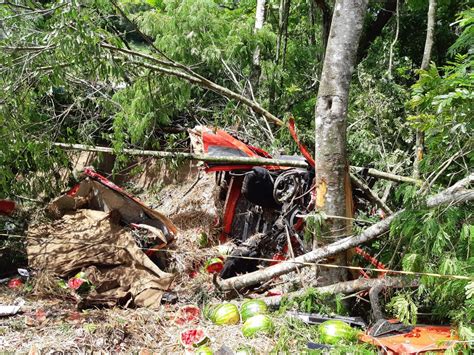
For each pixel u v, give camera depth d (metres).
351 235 4.34
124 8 6.72
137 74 6.71
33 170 6.14
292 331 3.87
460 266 3.53
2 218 5.84
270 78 8.36
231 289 4.73
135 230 5.22
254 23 9.50
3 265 5.68
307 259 4.39
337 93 4.31
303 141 6.35
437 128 3.87
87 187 5.38
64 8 4.94
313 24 10.09
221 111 7.58
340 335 3.70
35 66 5.18
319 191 4.41
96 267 4.80
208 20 7.82
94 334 3.91
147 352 3.75
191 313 4.30
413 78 8.31
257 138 7.18
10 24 5.41
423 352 3.36
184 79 6.14
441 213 3.70
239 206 5.89
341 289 4.24
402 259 4.10
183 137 6.52
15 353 3.68
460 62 4.55
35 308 4.47
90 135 6.37
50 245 4.98
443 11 9.12
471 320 3.59
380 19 9.72
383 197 5.34
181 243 5.80
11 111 5.30
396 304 3.67
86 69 6.00
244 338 3.88
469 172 4.01
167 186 7.27
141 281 4.63
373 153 6.55
